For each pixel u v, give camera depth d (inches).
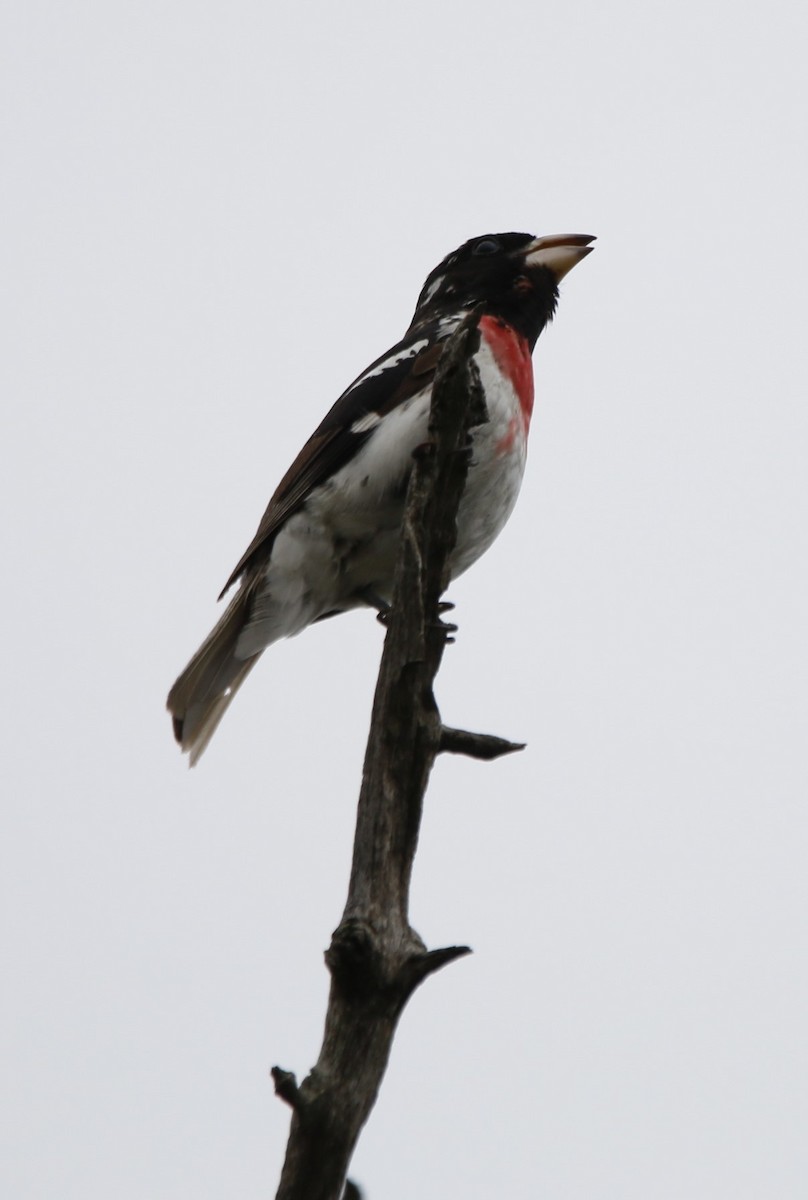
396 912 280.4
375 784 289.9
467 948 261.6
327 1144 252.1
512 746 299.7
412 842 289.0
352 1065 256.7
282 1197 251.0
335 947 262.1
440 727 295.1
